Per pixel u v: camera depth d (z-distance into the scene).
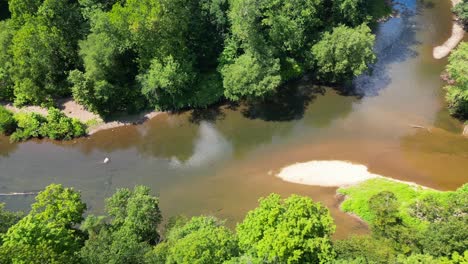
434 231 43.28
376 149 68.06
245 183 63.72
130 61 75.25
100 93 70.62
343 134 71.25
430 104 75.56
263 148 69.56
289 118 74.56
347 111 75.38
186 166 67.06
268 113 75.44
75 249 40.97
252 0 67.75
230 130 72.81
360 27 77.31
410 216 51.69
